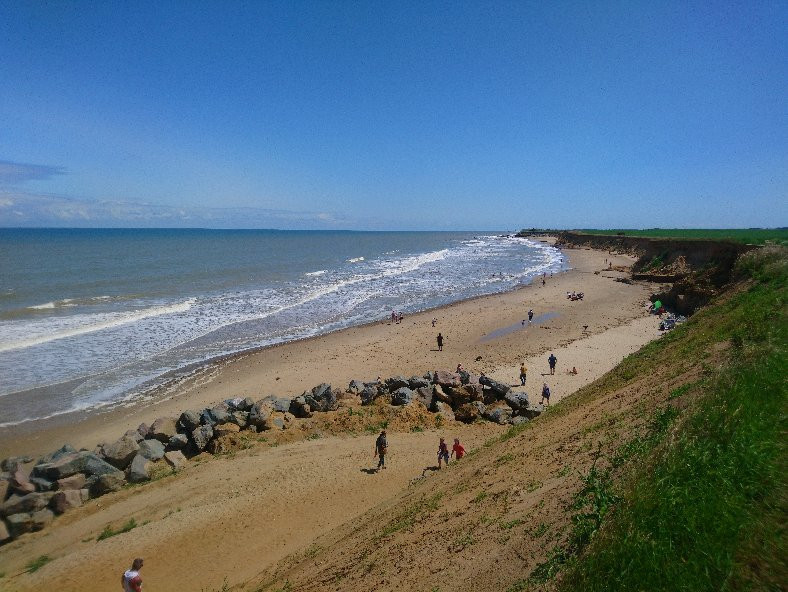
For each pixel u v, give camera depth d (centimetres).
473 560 571
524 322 4003
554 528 532
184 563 1135
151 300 4616
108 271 6519
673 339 1484
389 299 5153
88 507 1478
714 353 930
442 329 3806
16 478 1504
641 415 772
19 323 3541
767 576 337
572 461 728
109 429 2044
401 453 1695
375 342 3444
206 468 1677
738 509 396
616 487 517
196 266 7575
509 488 757
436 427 1981
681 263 5684
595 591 384
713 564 359
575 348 3206
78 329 3441
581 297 4950
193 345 3266
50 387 2453
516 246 16250
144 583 1073
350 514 1284
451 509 806
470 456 1293
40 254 9062
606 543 419
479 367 2878
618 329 3650
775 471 429
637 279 6000
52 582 1097
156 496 1505
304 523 1272
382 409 2088
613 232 13962
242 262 8606
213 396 2420
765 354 684
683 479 454
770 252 2302
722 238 5403
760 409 529
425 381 2267
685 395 725
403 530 829
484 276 7212
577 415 1074
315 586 774
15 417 2123
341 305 4766
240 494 1458
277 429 1972
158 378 2658
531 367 2853
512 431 1420
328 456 1694
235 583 1012
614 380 1321
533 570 480
